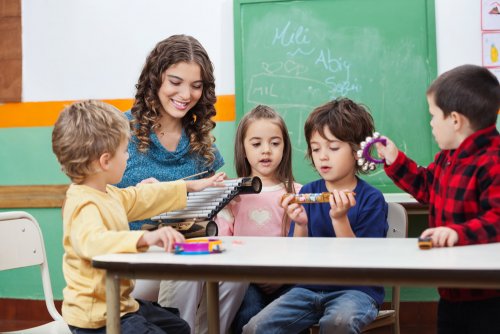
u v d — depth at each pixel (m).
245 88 3.58
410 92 3.47
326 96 3.54
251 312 2.16
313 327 1.88
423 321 3.47
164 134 2.32
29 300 3.82
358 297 1.83
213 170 2.38
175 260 1.29
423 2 3.45
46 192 3.80
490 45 3.40
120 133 1.69
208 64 2.30
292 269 1.21
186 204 1.87
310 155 2.11
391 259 1.24
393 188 3.44
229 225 2.24
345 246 1.49
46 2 3.82
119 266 1.31
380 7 3.49
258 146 2.29
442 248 1.39
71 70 3.79
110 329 1.32
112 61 3.74
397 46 3.47
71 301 1.59
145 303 1.76
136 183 2.23
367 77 3.50
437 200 1.63
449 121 1.55
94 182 1.68
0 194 3.86
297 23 3.54
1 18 3.87
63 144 1.65
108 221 1.62
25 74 3.86
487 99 1.53
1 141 3.89
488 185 1.48
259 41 3.57
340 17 3.52
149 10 3.69
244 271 1.23
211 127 2.38
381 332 2.01
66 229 1.61
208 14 3.63
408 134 3.48
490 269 1.12
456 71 1.56
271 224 2.23
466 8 3.42
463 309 1.61
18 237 2.00
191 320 2.10
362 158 1.74
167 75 2.22
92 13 3.76
